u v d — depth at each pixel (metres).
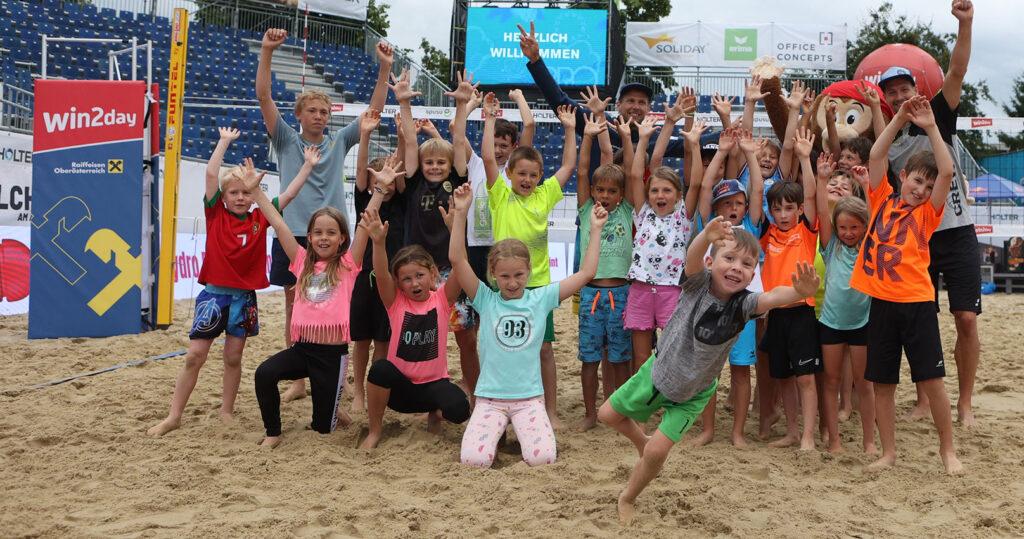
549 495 3.61
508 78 21.45
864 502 3.67
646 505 3.51
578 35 21.38
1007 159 24.59
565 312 10.85
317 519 3.30
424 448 4.39
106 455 4.20
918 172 4.18
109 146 8.05
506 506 3.50
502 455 4.39
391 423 4.86
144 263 8.33
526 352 4.32
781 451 4.51
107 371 6.30
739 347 4.61
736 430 4.63
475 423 4.24
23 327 8.67
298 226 5.54
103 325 8.02
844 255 4.57
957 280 5.07
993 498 3.70
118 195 8.05
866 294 4.40
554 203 5.03
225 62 22.27
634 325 4.82
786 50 22.48
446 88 20.73
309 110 5.55
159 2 23.61
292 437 4.58
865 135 6.18
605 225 5.03
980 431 4.87
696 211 5.07
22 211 9.85
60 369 6.41
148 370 6.37
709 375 3.39
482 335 4.40
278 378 4.44
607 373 5.48
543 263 4.99
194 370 4.75
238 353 4.91
